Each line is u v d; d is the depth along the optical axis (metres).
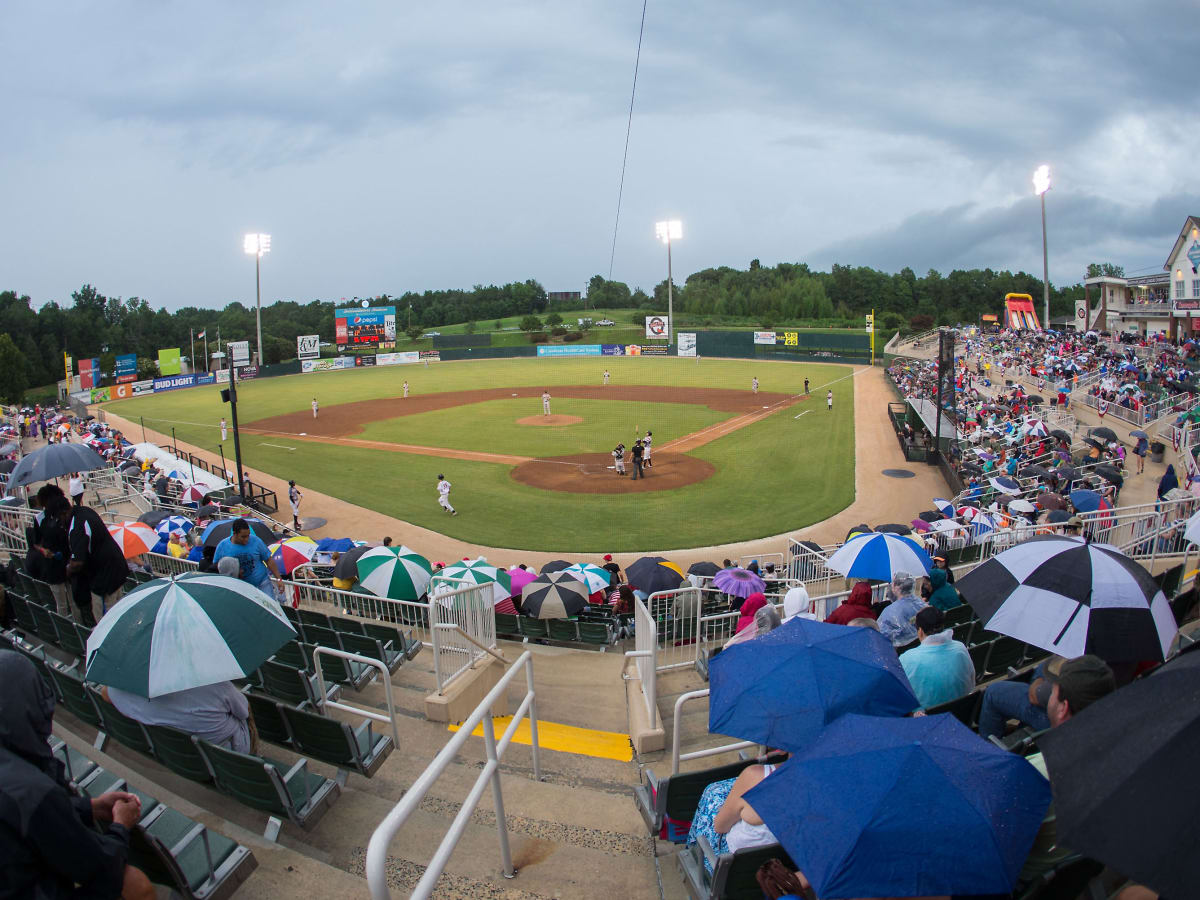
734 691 5.18
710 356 97.56
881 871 3.25
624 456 38.75
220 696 5.78
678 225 95.12
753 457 38.22
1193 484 20.00
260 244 83.75
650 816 5.50
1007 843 3.33
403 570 14.64
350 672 9.04
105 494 30.28
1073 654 6.64
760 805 3.69
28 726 3.40
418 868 5.30
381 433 48.06
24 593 12.03
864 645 5.38
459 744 3.93
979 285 176.50
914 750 3.61
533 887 5.06
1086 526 17.28
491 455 40.19
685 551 24.55
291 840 5.67
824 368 81.62
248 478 36.00
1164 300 69.75
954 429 34.94
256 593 6.16
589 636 13.55
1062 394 41.84
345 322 101.75
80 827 3.20
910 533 18.59
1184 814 2.87
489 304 193.00
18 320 125.56
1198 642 4.95
